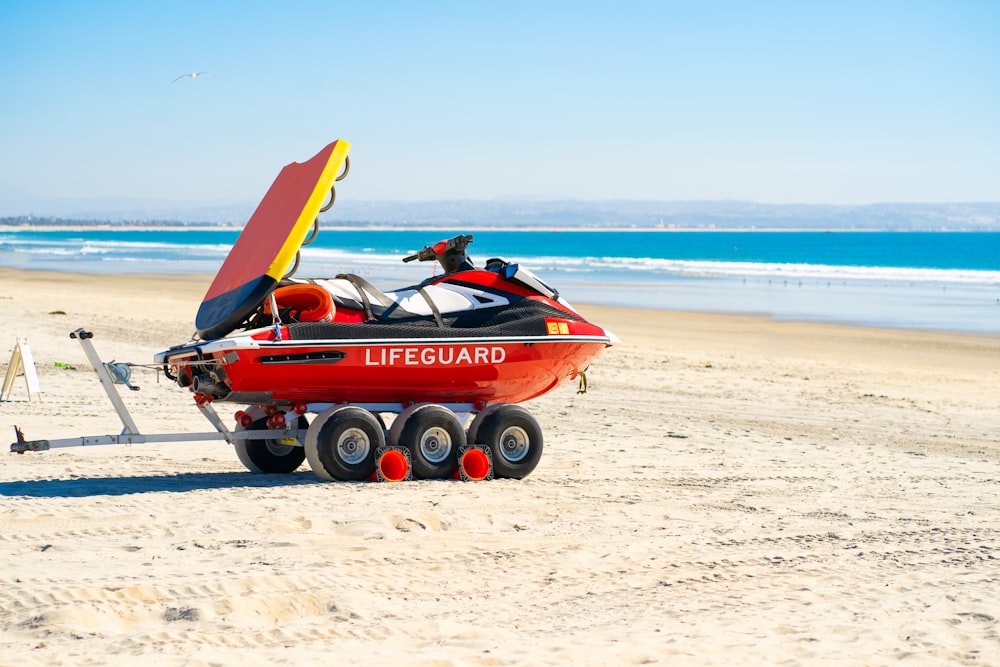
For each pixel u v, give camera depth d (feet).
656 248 461.78
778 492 30.30
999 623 17.72
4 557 20.29
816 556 22.62
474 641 16.14
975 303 128.77
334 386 28.78
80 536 22.13
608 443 39.11
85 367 54.75
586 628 17.13
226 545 21.67
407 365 28.99
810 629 17.17
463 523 24.50
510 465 30.40
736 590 19.79
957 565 22.09
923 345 85.46
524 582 19.98
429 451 29.71
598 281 175.94
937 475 34.68
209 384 28.02
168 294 133.18
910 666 15.40
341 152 27.66
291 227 27.14
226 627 16.42
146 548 21.24
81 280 165.89
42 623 16.12
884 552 23.13
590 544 23.06
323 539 22.31
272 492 26.96
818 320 106.93
